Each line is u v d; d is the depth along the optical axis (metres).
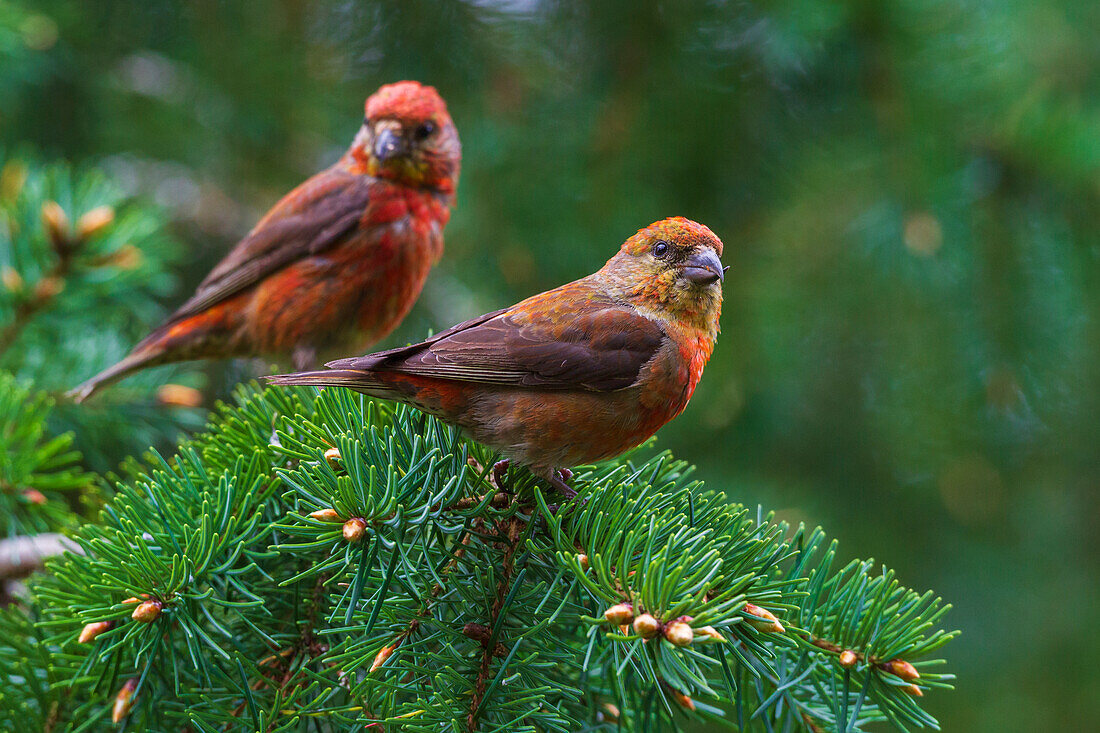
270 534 5.91
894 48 10.32
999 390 11.16
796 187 11.12
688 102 10.94
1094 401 11.61
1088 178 10.81
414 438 5.87
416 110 9.57
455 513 5.75
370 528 5.14
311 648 5.84
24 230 8.77
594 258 11.18
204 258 12.88
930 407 11.36
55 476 7.04
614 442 7.07
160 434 9.27
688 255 7.41
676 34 10.84
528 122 11.15
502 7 11.08
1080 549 12.09
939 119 10.49
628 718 6.09
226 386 12.10
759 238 11.34
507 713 5.32
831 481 11.92
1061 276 11.02
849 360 11.70
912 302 11.28
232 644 5.76
